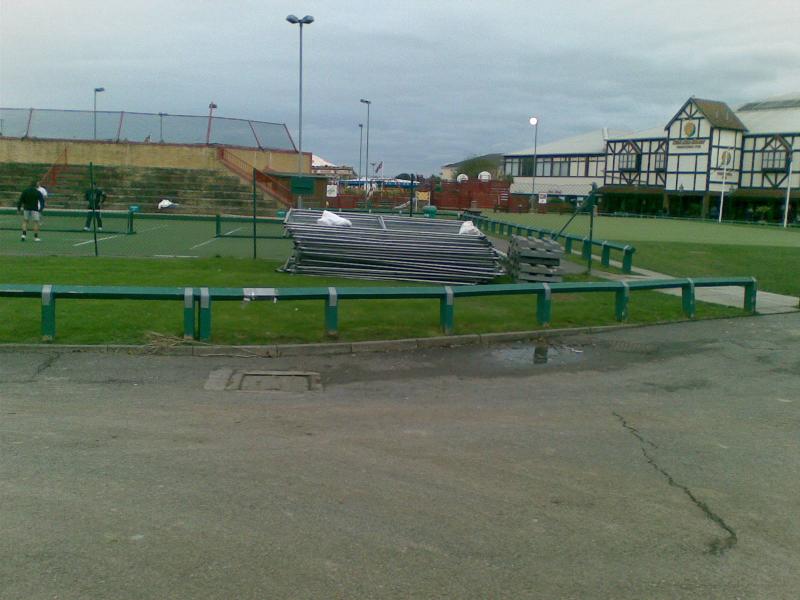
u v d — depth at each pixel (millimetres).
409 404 7984
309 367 9531
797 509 5508
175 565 4363
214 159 44219
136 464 5918
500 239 32125
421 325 11797
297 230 17453
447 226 20234
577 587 4289
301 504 5254
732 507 5512
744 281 14547
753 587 4359
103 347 9719
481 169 97938
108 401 7676
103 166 42062
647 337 12188
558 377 9469
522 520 5137
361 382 8891
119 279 15000
